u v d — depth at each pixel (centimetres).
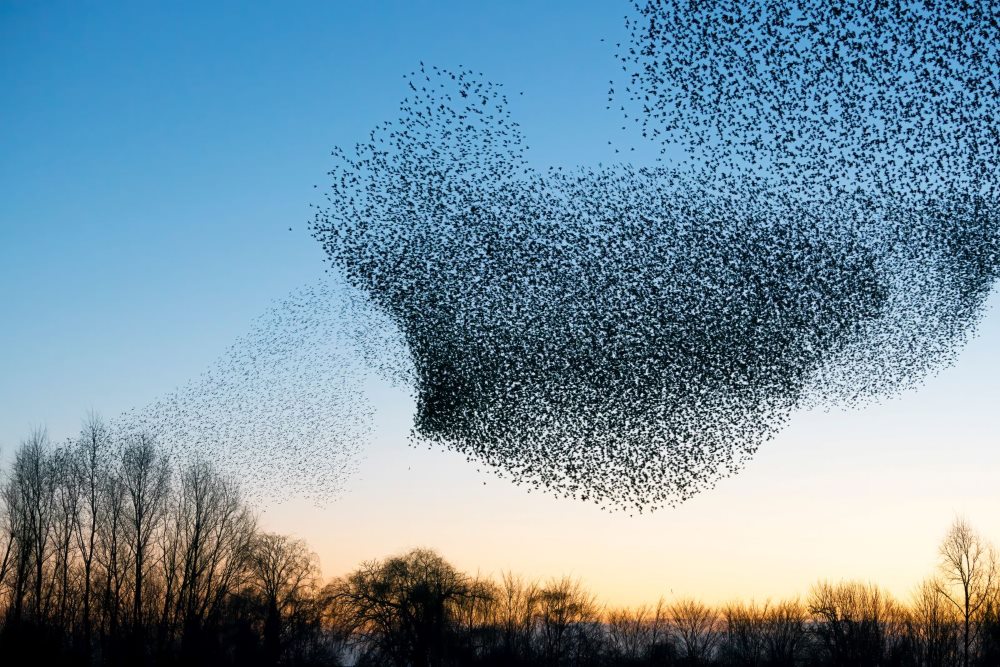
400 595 6662
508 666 6856
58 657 5369
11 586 5938
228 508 6488
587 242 3662
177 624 6119
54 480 6162
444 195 3741
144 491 6219
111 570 6047
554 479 3797
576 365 3712
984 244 3475
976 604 6906
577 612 7500
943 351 3641
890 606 7369
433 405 3800
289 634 6688
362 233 3784
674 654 7256
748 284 3575
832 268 3541
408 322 3784
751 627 7681
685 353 3647
